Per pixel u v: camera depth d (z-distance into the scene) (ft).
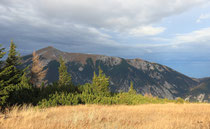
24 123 15.46
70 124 15.99
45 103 47.73
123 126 16.30
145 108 44.98
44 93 56.85
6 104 36.76
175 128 16.30
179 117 25.09
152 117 25.45
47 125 14.92
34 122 16.70
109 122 17.95
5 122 15.80
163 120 21.26
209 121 20.80
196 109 40.88
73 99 56.18
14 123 15.53
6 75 36.47
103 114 25.13
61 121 17.33
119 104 68.80
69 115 23.45
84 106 49.06
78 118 18.92
